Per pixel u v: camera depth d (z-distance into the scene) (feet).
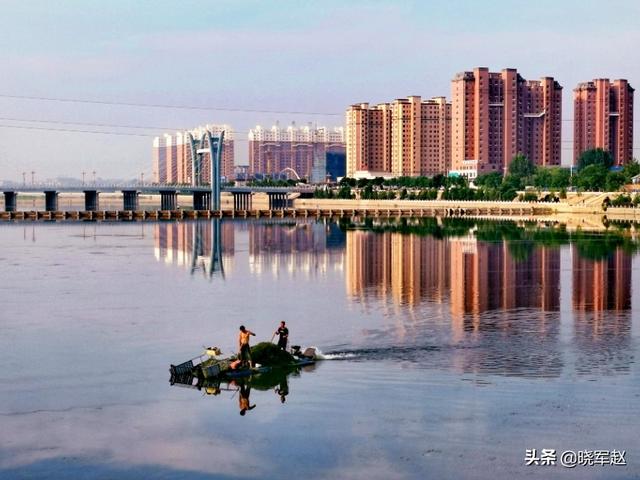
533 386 175.73
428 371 189.78
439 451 140.97
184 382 186.09
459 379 182.39
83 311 285.84
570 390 172.55
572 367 191.31
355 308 285.02
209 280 375.86
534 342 219.20
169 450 143.02
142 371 196.44
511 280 357.82
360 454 140.26
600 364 194.08
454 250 511.40
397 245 561.43
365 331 239.09
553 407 161.58
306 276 387.75
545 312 269.85
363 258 472.44
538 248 517.55
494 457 138.21
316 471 133.49
